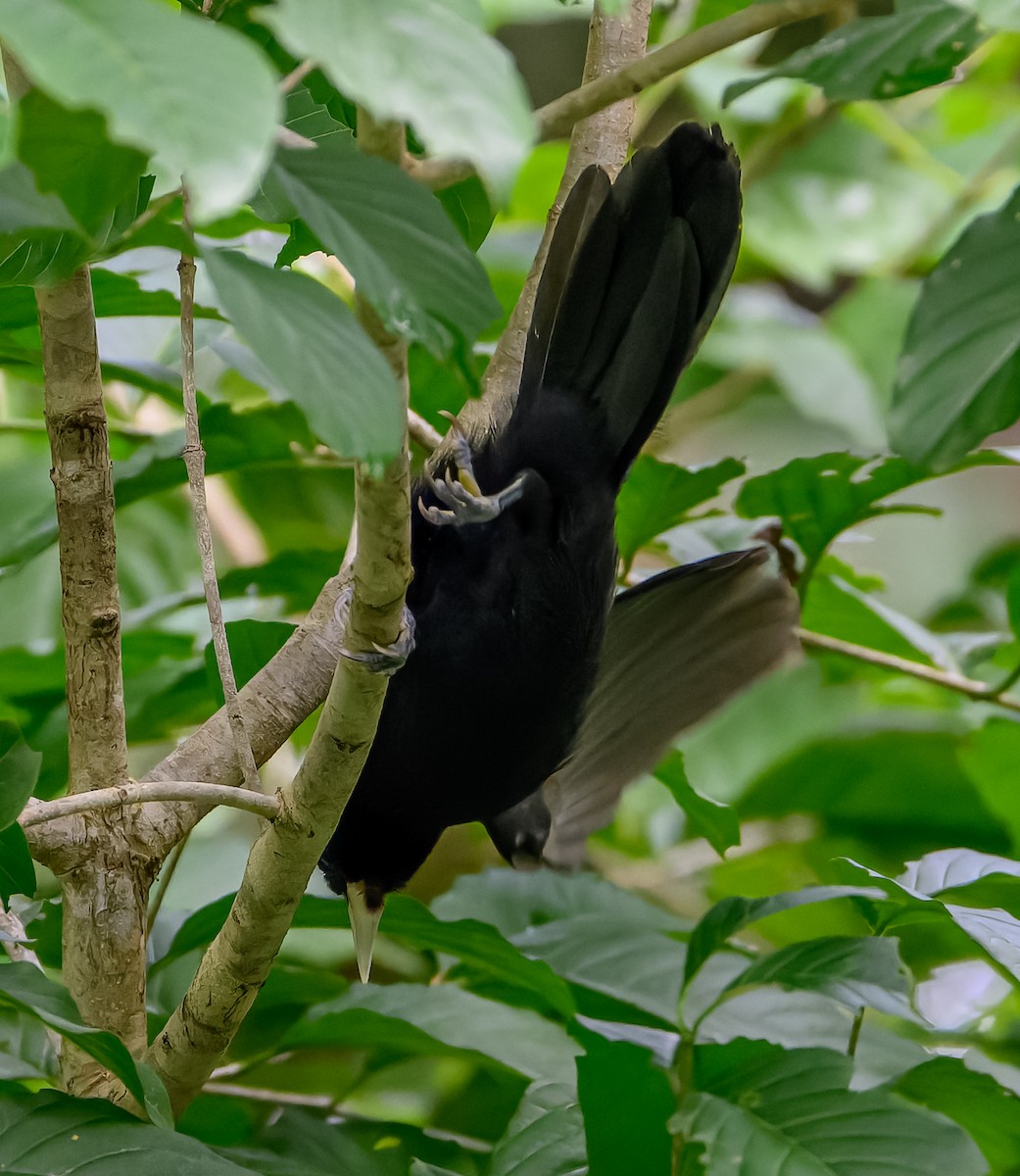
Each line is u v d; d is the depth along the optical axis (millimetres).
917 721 8688
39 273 3609
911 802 8750
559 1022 5750
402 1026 5434
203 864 7707
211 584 4121
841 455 5969
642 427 5359
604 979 5746
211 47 2219
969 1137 4297
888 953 4898
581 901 6449
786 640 6160
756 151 11391
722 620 6227
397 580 3328
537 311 5223
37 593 9031
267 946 3957
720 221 5000
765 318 11391
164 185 3902
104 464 4375
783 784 8867
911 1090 5059
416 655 5527
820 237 11602
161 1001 5664
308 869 3840
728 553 6137
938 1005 7211
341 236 2814
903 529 13062
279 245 6973
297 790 3736
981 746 7707
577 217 5172
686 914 9125
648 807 8773
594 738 6473
